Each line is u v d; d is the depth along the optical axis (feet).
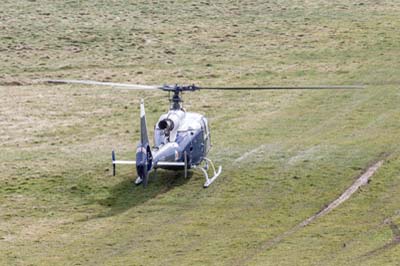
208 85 615.98
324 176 389.60
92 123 520.42
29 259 309.83
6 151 459.73
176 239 324.19
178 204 362.53
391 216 336.90
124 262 303.27
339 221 335.06
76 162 429.38
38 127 514.27
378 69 642.63
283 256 301.63
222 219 343.67
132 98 582.35
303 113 522.47
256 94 578.25
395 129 473.26
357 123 491.72
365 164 403.75
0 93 605.31
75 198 376.48
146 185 379.35
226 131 483.51
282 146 444.55
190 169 387.96
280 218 342.03
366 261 292.81
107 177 400.67
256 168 403.95
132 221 345.92
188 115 391.04
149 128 496.64
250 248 311.47
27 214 358.84
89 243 324.19
